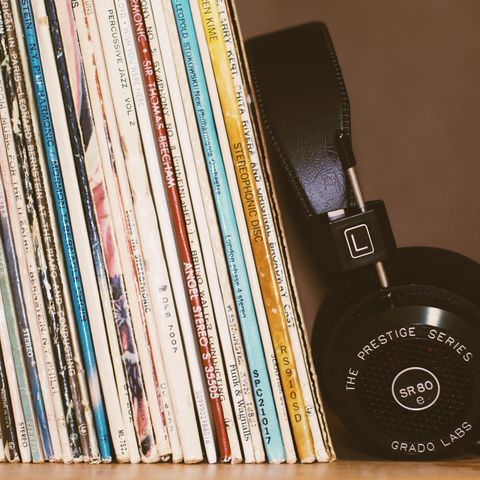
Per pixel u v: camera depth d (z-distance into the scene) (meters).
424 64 0.90
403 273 0.71
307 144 0.63
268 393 0.62
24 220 0.64
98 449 0.63
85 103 0.63
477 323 0.60
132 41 0.63
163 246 0.63
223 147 0.62
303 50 0.65
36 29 0.64
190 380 0.63
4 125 0.64
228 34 0.63
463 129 0.90
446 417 0.60
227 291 0.62
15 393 0.65
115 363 0.63
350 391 0.60
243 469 0.59
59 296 0.64
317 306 0.90
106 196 0.63
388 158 0.91
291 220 0.89
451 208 0.90
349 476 0.54
